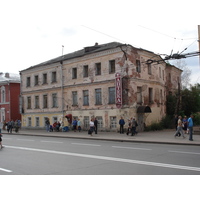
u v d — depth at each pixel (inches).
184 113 1481.3
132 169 330.0
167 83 1498.5
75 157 442.3
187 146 612.1
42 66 1450.5
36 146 631.2
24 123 1588.3
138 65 1120.8
